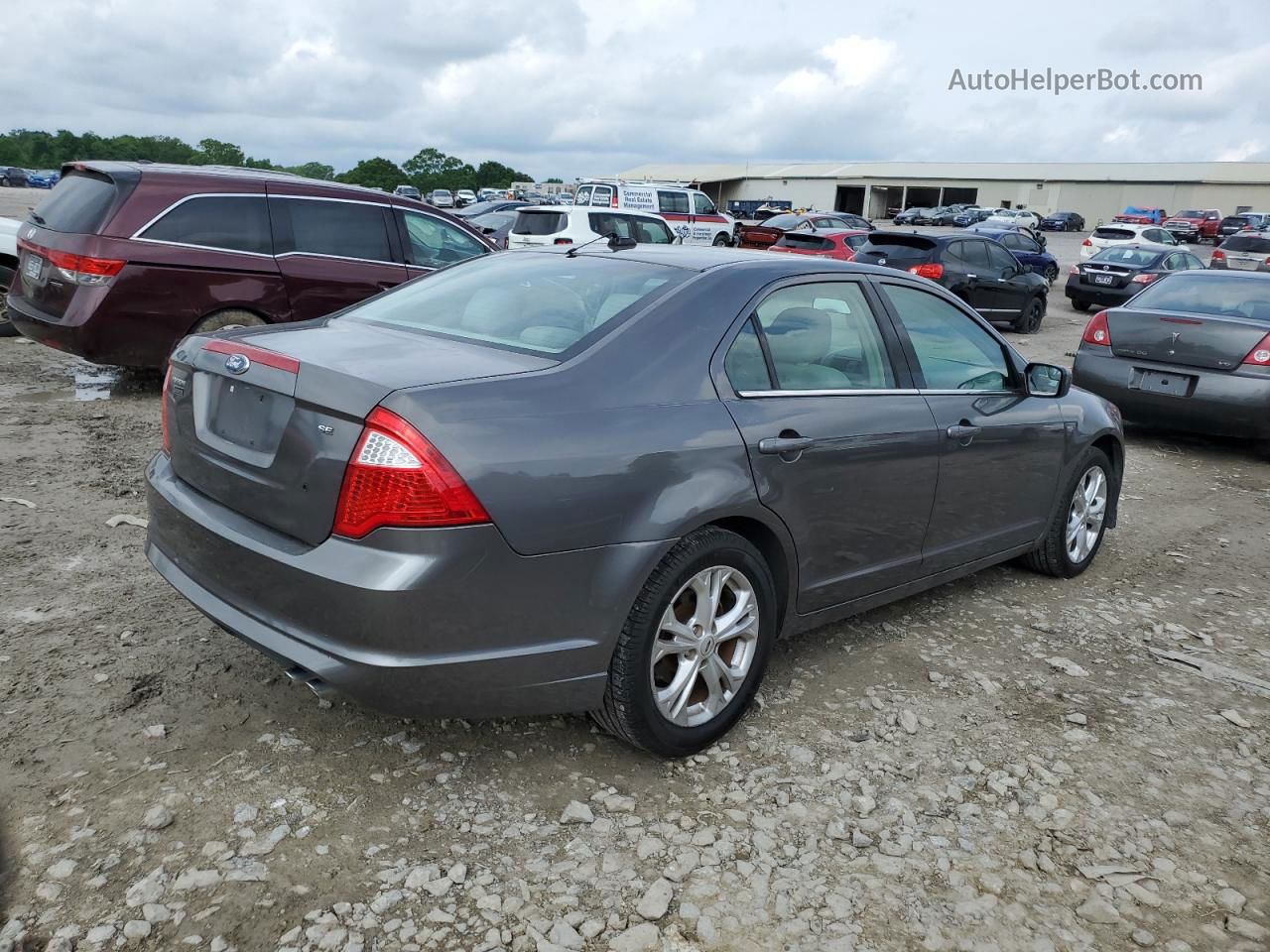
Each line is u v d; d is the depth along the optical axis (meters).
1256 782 3.16
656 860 2.56
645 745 2.92
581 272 3.41
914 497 3.72
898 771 3.06
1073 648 4.12
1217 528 6.14
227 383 2.85
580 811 2.71
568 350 2.88
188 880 2.34
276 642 2.58
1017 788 3.01
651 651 2.82
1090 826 2.85
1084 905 2.51
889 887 2.53
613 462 2.68
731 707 3.13
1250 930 2.46
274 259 7.30
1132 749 3.31
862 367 3.61
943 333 4.04
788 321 3.36
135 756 2.82
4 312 9.99
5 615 3.62
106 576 4.04
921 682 3.68
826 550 3.40
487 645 2.54
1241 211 76.12
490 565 2.48
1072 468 4.70
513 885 2.43
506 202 26.66
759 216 42.38
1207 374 7.64
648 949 2.26
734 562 3.02
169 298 6.89
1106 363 8.18
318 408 2.52
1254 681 3.90
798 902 2.44
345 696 2.54
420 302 3.51
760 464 3.04
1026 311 15.93
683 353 2.99
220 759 2.83
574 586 2.64
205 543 2.80
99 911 2.22
